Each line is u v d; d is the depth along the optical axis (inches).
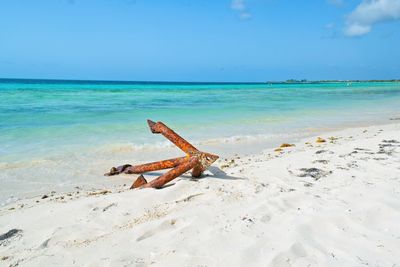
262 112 675.4
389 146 309.9
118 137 385.7
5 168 257.8
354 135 427.8
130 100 964.6
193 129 452.8
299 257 119.2
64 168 264.4
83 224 153.0
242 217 150.9
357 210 157.3
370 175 218.4
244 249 123.1
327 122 552.1
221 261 116.8
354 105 901.8
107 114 589.6
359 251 124.0
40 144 337.7
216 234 135.4
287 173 228.7
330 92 1758.1
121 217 159.8
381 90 2091.5
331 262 116.3
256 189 188.7
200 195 180.5
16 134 382.3
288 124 520.7
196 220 147.9
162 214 159.6
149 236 138.3
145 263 117.9
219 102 929.5
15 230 150.0
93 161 285.7
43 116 540.7
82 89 1675.7
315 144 365.7
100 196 193.8
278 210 158.9
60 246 134.6
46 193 211.9
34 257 126.6
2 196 204.5
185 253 122.3
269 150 340.2
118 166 264.8
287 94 1493.6
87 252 127.9
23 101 823.7
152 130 247.3
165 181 203.3
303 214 154.3
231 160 291.1
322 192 185.9
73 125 458.3
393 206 162.2
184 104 844.0
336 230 139.5
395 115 665.0
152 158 299.4
